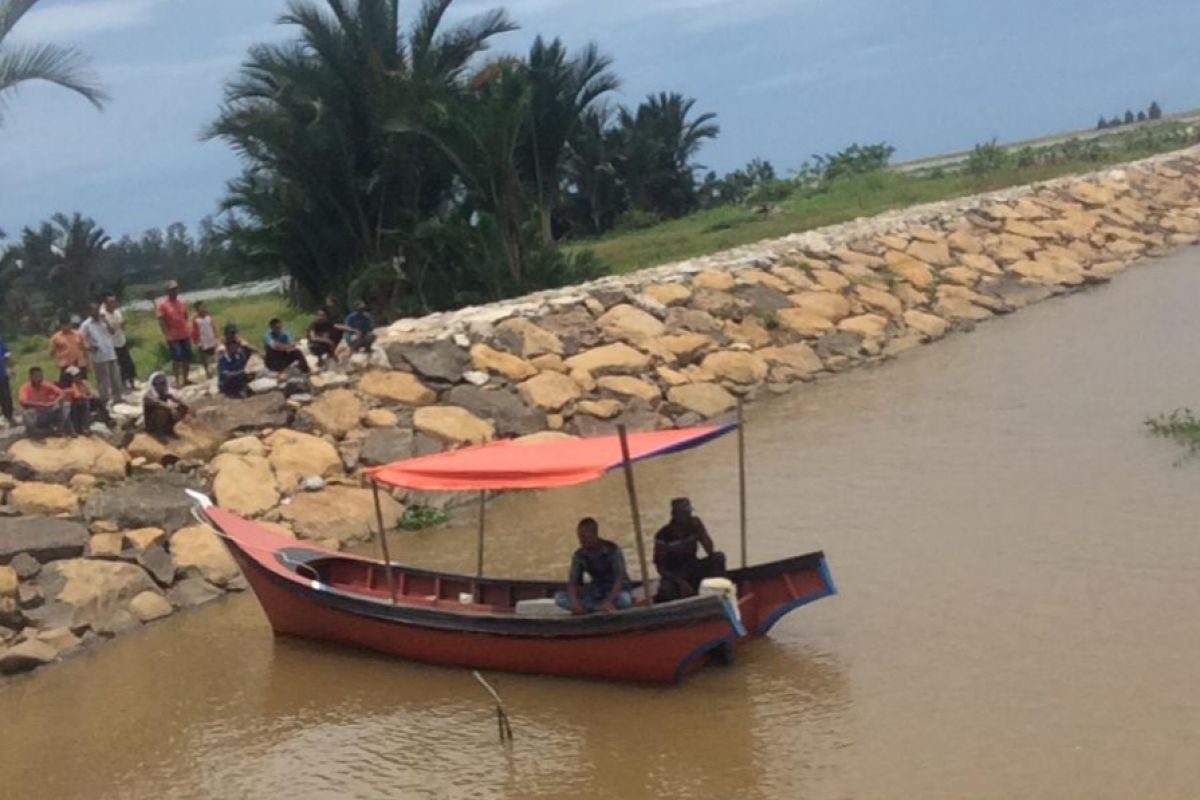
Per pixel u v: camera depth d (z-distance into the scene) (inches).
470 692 528.4
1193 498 636.7
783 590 524.7
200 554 693.9
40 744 516.1
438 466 549.6
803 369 1045.2
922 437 815.7
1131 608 519.5
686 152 2694.4
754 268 1190.9
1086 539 600.1
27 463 712.4
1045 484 687.7
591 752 460.4
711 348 1043.3
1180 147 2003.0
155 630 637.3
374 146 1267.2
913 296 1210.6
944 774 411.5
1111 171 1631.4
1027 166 1973.4
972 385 939.3
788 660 516.4
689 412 947.3
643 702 499.2
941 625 527.2
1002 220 1400.1
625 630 504.7
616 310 1056.2
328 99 1243.8
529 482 515.2
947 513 663.1
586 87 1743.4
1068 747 418.9
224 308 1765.5
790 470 784.3
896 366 1049.5
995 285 1256.8
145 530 695.7
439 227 1224.2
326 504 756.6
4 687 582.9
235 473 761.0
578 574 526.0
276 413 824.3
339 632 584.1
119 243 3612.2
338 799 446.9
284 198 1301.7
